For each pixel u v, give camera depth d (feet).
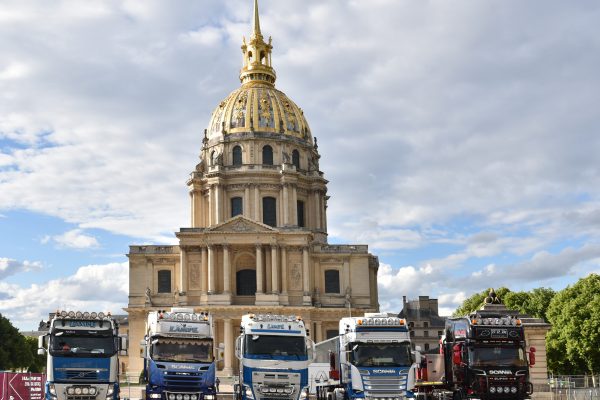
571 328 352.90
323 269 482.28
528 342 254.27
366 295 479.00
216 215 501.97
